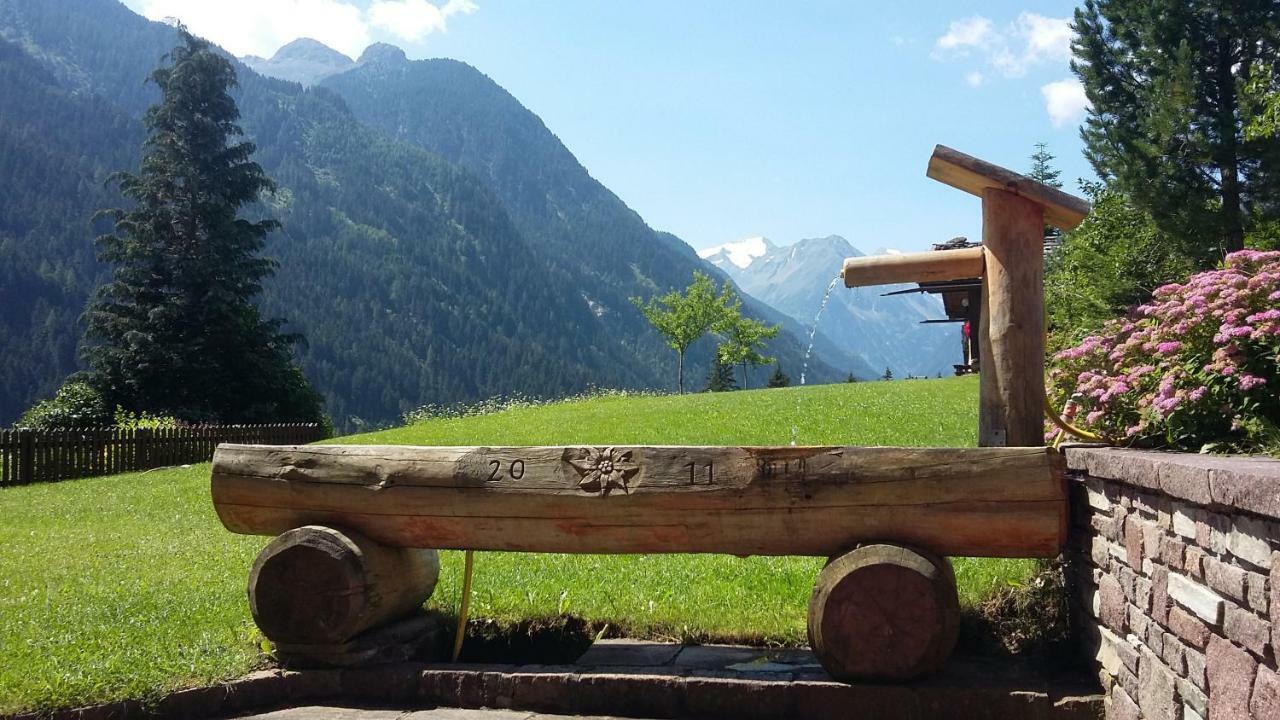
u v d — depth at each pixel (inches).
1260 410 157.8
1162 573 136.9
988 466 173.2
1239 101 767.1
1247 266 186.2
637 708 182.4
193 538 371.2
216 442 871.7
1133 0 857.5
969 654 194.7
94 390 1165.7
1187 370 170.6
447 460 198.2
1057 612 197.2
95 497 529.0
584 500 189.3
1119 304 879.7
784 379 2491.4
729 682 179.2
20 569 311.6
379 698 193.5
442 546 202.1
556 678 186.2
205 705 187.3
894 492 176.2
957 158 187.6
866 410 657.6
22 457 673.0
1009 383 185.6
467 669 193.2
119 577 293.9
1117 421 185.2
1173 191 804.6
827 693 173.5
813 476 179.8
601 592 253.1
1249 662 109.3
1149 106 861.2
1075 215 185.3
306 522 206.8
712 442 561.0
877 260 198.2
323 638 194.9
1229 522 113.4
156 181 1322.6
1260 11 789.9
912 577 169.8
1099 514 167.9
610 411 807.7
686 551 188.5
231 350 1273.4
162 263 1295.5
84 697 181.3
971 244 357.4
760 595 247.0
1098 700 162.6
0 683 184.5
